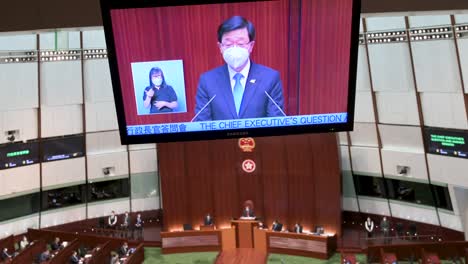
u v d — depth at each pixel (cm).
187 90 577
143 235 1691
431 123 1439
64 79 1694
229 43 559
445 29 1314
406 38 1416
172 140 593
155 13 548
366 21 1483
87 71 1723
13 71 1599
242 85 573
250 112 583
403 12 524
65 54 1678
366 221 1593
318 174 1567
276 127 587
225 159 1647
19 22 489
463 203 1428
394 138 1564
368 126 1614
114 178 1830
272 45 560
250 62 566
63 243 1493
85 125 1764
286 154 1599
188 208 1667
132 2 537
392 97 1518
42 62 1653
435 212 1515
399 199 1602
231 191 1652
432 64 1373
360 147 1652
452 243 1340
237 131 589
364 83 1562
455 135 1381
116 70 564
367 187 1681
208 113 585
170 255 1538
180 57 564
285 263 1428
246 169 1636
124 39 551
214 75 572
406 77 1456
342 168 1703
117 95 575
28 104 1642
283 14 550
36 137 1681
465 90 1317
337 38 554
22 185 1664
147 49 559
